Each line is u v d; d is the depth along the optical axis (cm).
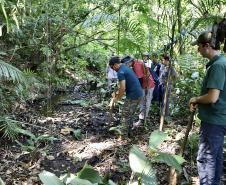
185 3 363
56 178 265
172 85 592
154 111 651
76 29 872
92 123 616
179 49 355
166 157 295
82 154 480
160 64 615
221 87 314
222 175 417
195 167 436
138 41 427
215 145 329
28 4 662
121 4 500
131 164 282
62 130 559
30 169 430
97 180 291
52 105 704
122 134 543
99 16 471
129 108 547
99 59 1149
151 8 444
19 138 516
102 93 834
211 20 329
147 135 554
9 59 686
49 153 480
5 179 400
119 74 533
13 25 592
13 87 566
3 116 503
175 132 552
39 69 745
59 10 752
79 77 1011
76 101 753
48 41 767
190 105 334
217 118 326
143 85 577
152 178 276
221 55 326
